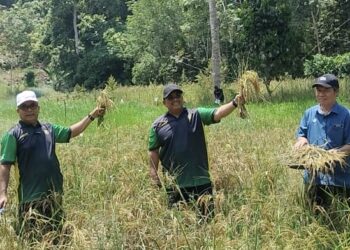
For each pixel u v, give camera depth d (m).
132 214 5.10
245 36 21.64
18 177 5.52
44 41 53.19
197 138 5.86
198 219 5.30
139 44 39.59
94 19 49.66
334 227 5.12
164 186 5.59
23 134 5.43
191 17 33.25
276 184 6.28
